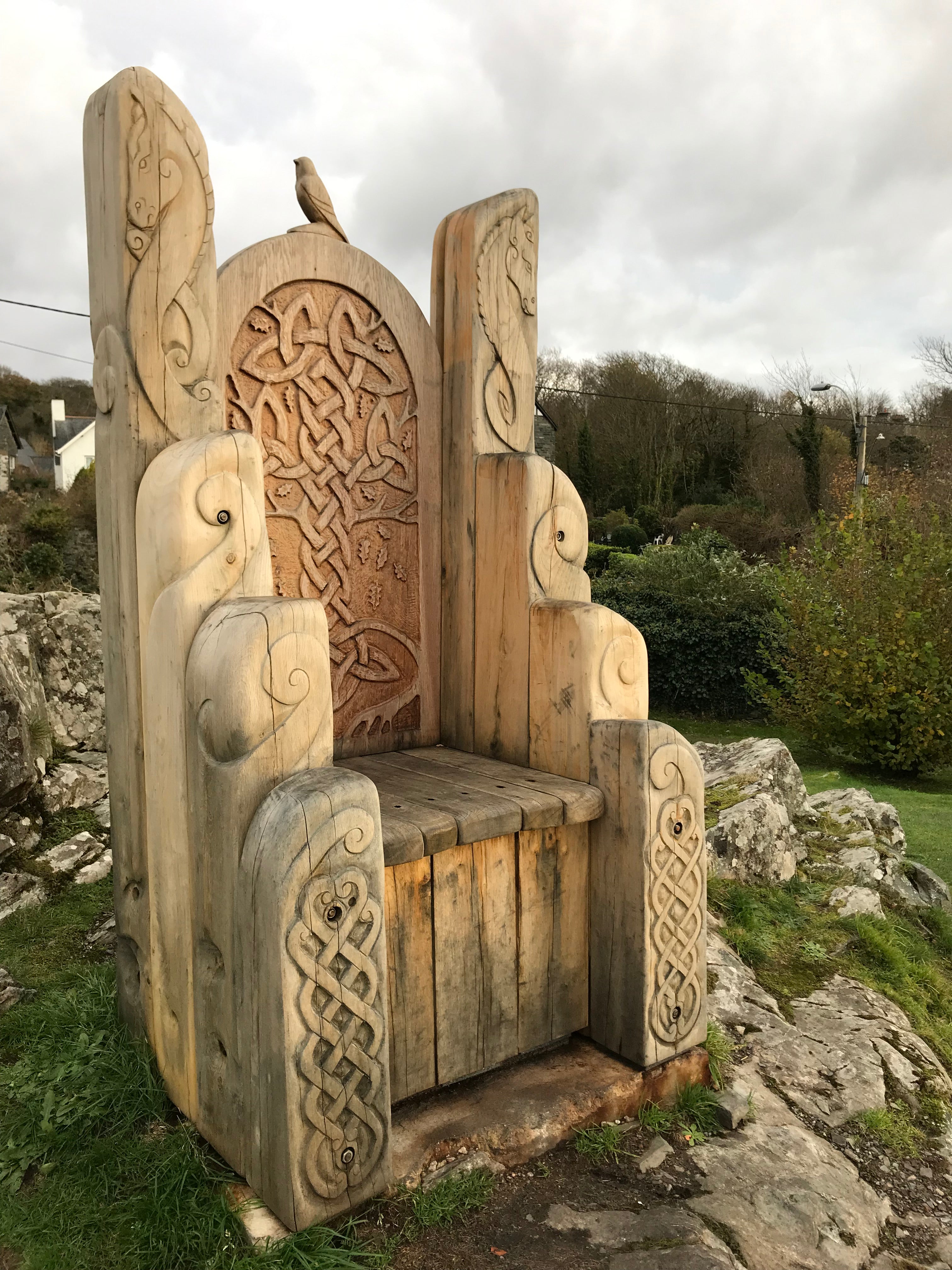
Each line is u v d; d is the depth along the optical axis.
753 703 11.60
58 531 14.58
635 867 1.94
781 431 27.09
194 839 1.57
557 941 2.02
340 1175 1.46
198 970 1.60
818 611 8.16
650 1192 1.71
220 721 1.45
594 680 2.03
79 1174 1.61
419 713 2.46
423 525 2.41
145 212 1.66
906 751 7.75
